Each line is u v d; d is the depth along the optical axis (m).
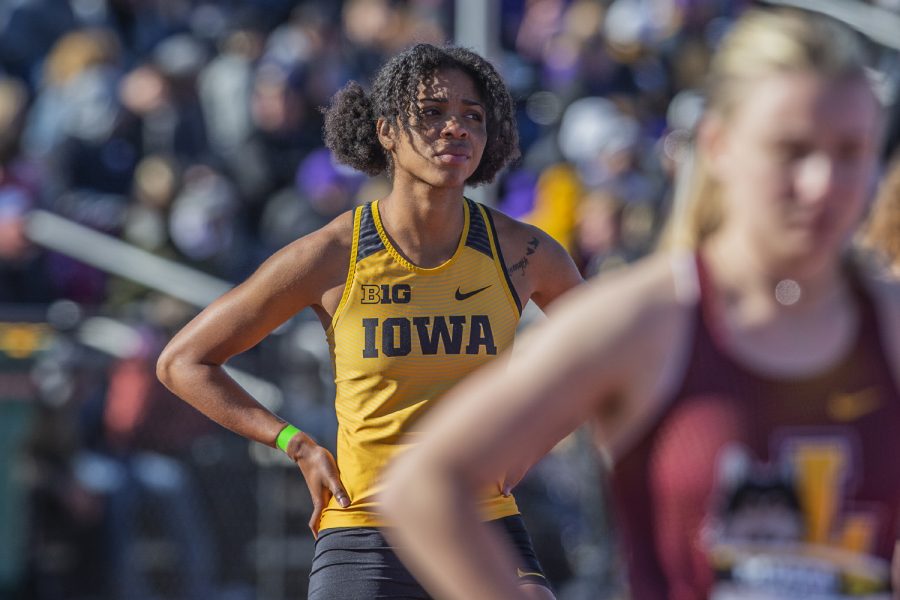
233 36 39.84
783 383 6.84
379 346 13.49
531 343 6.74
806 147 6.55
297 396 25.58
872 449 6.86
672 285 6.90
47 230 29.64
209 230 31.42
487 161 14.48
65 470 24.94
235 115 37.53
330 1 46.09
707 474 6.82
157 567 25.50
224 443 26.14
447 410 6.56
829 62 6.54
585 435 26.94
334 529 13.65
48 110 36.44
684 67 39.97
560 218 32.28
